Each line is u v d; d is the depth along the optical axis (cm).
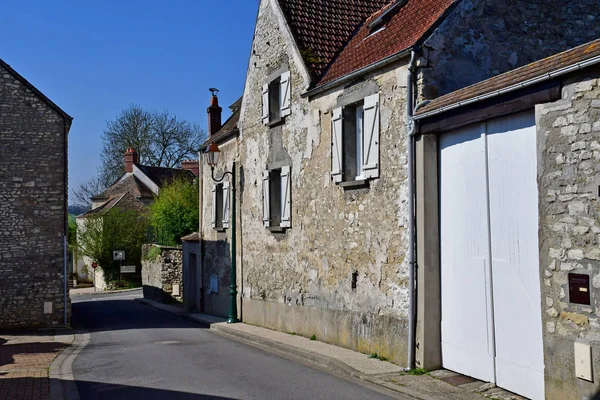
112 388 868
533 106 694
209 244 2111
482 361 804
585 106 623
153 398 791
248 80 1683
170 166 5047
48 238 1881
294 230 1368
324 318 1216
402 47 974
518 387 738
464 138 844
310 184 1288
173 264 3106
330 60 1338
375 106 1026
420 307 898
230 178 1856
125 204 4488
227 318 1884
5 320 1834
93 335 1669
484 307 801
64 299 1886
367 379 864
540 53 1017
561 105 649
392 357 973
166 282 3086
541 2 1031
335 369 962
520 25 1009
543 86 670
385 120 1003
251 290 1650
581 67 612
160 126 5022
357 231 1095
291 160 1386
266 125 1530
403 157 955
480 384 789
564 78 645
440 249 898
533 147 716
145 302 3097
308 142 1301
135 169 4912
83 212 5181
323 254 1224
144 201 4738
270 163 1512
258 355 1132
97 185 5106
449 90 939
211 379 902
